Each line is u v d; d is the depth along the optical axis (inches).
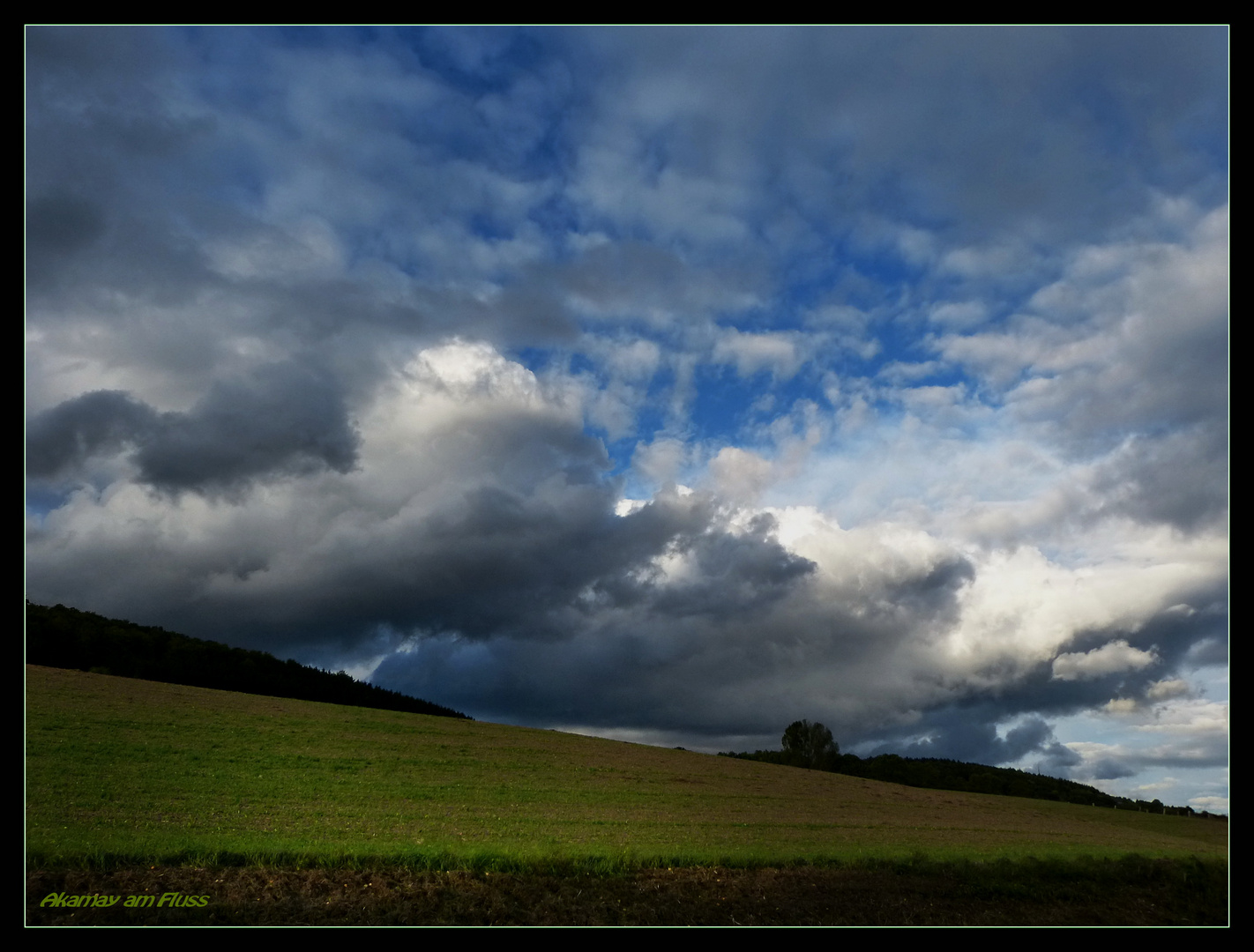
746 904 920.9
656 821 1696.6
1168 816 3506.4
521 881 903.7
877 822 2089.1
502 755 2583.7
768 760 4822.8
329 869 879.1
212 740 2087.8
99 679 2886.3
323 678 5039.4
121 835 1009.5
